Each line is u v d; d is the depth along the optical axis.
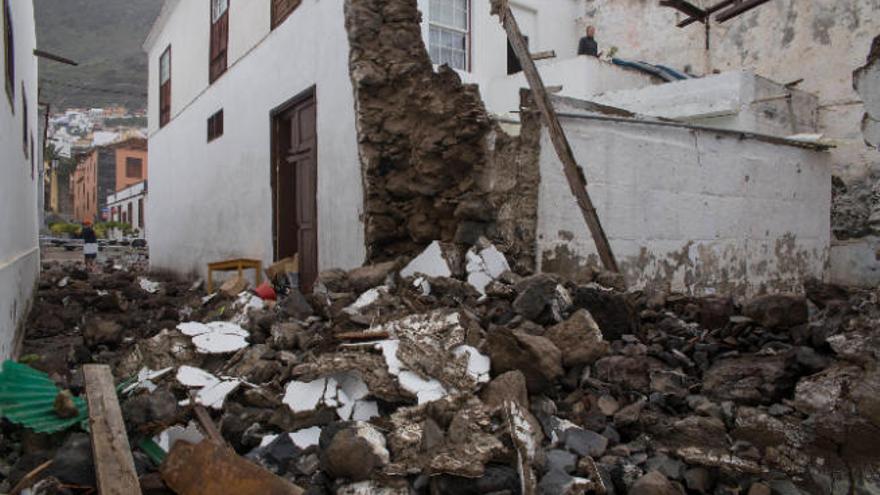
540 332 4.44
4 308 4.86
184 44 13.26
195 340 4.79
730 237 7.67
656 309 5.48
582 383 4.11
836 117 11.01
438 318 4.34
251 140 9.70
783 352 4.20
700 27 12.79
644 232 6.73
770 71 11.88
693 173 7.21
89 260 18.98
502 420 3.33
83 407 3.80
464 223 6.19
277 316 5.52
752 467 3.30
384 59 6.78
